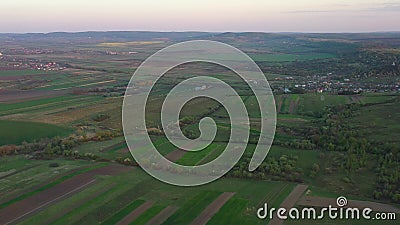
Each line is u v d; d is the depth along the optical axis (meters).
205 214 64.75
